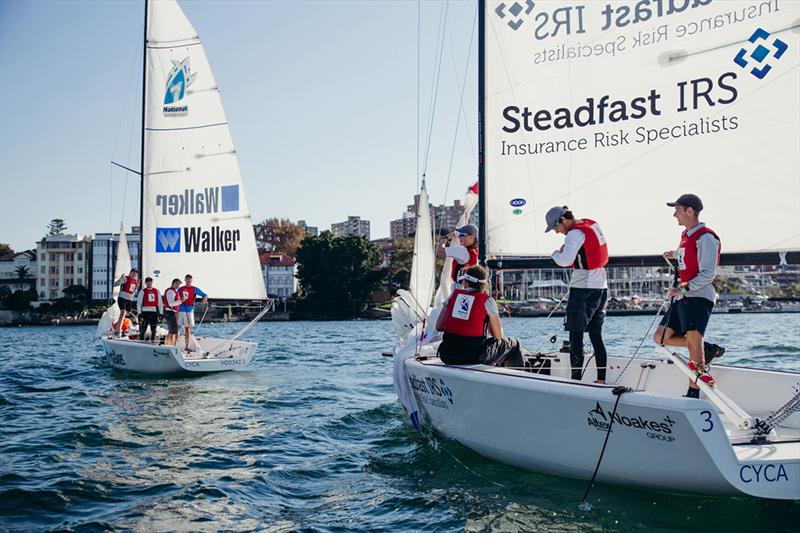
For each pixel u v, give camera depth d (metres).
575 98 5.54
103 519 4.07
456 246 5.93
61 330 51.09
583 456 4.06
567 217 4.73
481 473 4.74
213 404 8.42
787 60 4.81
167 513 4.18
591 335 4.77
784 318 38.56
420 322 7.27
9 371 12.93
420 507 4.14
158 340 12.34
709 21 5.08
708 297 4.15
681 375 5.15
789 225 4.86
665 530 3.52
